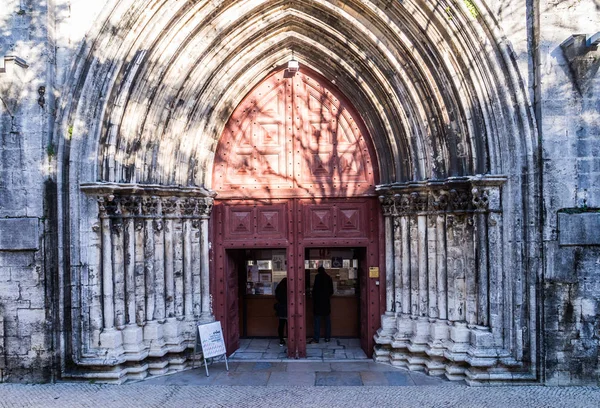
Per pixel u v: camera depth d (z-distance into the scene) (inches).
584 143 302.5
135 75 327.6
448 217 331.3
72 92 316.5
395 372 334.3
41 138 311.4
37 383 310.5
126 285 329.4
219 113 371.2
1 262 313.0
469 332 319.6
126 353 322.3
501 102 311.1
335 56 363.6
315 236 375.2
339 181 375.9
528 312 306.5
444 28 318.7
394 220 361.7
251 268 430.0
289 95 381.7
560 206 303.0
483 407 272.1
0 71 308.2
